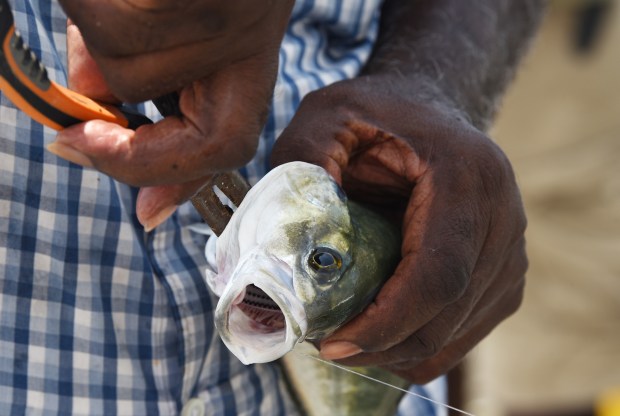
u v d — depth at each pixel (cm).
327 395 69
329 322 58
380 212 65
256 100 49
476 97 72
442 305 59
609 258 151
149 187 52
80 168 64
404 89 65
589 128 149
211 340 68
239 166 50
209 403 68
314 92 63
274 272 56
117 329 65
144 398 66
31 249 63
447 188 60
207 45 47
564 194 152
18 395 63
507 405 158
